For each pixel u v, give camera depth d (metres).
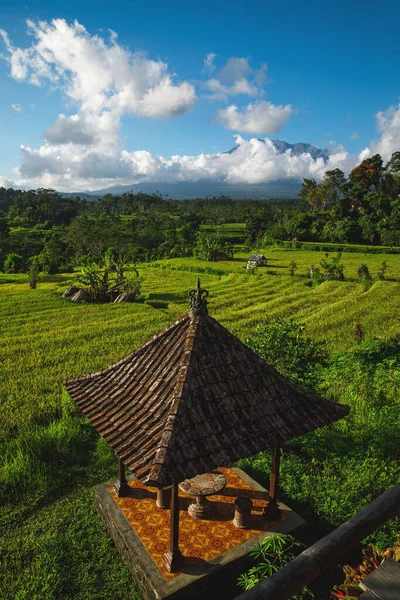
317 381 15.49
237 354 8.22
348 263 65.56
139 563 7.71
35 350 24.86
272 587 2.15
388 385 15.41
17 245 98.25
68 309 37.56
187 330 8.28
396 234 83.81
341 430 12.56
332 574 7.67
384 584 2.40
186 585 7.22
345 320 29.84
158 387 7.89
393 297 37.81
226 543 8.19
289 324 15.86
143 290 48.00
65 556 8.66
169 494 9.25
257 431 7.35
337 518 9.10
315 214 113.94
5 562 8.53
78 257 92.94
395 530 8.13
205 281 55.47
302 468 11.10
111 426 7.63
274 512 8.82
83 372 20.62
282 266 64.38
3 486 11.00
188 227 108.38
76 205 193.75
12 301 40.44
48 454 12.41
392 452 11.38
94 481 11.39
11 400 17.09
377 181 112.44
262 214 127.19
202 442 6.78
